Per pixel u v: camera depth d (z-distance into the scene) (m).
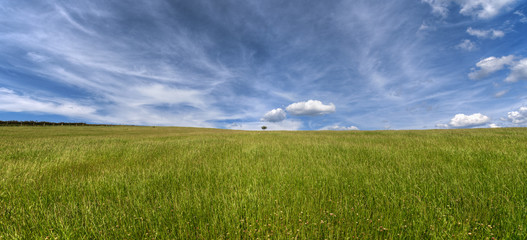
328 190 3.08
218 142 10.35
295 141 10.54
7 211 2.44
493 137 9.53
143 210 2.34
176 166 5.04
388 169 4.17
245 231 1.95
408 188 3.02
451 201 2.48
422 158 5.23
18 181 3.66
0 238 1.89
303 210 2.33
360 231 1.97
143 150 7.52
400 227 2.00
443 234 1.84
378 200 2.62
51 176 4.14
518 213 2.08
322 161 5.23
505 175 3.43
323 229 1.97
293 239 1.82
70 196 2.93
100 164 5.35
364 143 9.12
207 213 2.31
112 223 2.13
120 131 32.88
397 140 10.12
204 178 3.85
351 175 3.81
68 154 6.55
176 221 2.16
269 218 2.11
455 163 4.57
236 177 3.84
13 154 6.60
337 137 13.32
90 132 28.08
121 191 3.16
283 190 3.01
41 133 22.80
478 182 3.13
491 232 1.88
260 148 7.91
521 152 5.33
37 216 2.29
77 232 2.01
